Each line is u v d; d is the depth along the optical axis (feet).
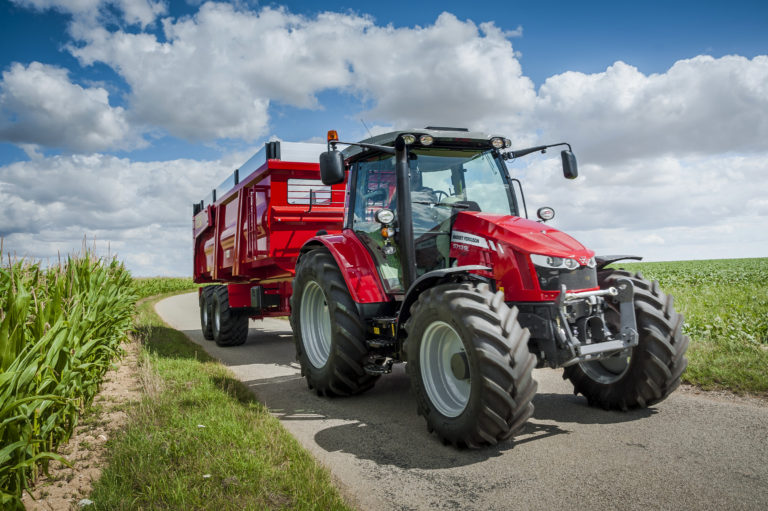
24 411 9.78
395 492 10.14
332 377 16.81
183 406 15.25
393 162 16.53
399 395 17.70
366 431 13.94
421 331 13.11
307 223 24.62
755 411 13.74
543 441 12.48
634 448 11.68
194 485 9.92
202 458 11.03
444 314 12.26
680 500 9.18
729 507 8.86
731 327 22.39
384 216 15.01
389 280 16.35
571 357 12.49
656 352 13.53
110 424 14.34
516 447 12.18
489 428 11.40
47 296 15.58
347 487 10.32
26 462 8.72
